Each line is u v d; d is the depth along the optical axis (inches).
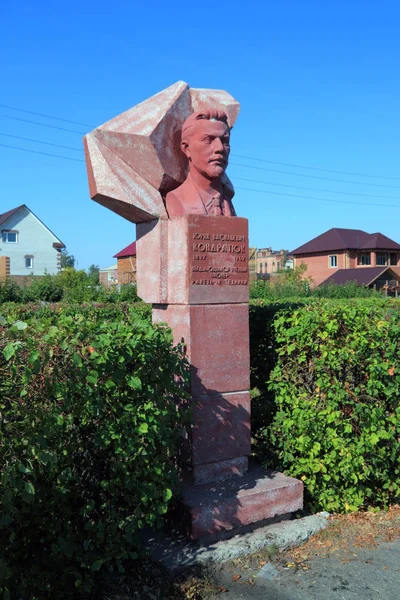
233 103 201.0
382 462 185.2
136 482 134.0
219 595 137.2
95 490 135.6
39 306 414.3
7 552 122.3
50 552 131.1
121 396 131.1
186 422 157.6
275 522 171.2
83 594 132.0
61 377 116.8
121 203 175.6
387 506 191.6
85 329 125.9
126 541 137.6
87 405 122.6
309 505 184.1
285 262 3230.8
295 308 197.5
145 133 177.2
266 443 196.1
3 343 111.2
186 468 173.5
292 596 137.6
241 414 179.8
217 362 175.3
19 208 1903.3
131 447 130.6
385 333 179.5
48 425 112.7
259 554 155.2
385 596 138.1
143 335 134.8
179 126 187.5
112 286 1049.5
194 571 144.3
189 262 170.7
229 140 185.9
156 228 179.9
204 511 154.8
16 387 111.3
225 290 177.5
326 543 164.6
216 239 176.2
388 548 163.0
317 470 176.7
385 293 1644.9
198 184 184.2
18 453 111.7
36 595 125.3
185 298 171.0
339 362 175.0
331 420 174.2
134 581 138.9
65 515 127.3
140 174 180.1
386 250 2183.8
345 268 2175.2
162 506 137.5
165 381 140.7
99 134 175.8
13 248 1892.2
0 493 109.7
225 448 175.9
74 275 1358.3
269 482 173.6
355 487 182.7
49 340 115.6
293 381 187.2
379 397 185.9
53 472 124.1
